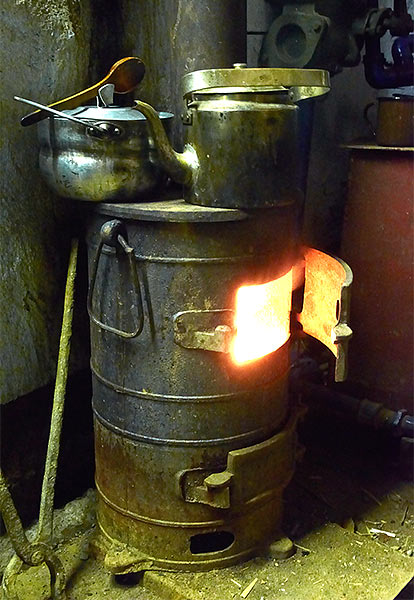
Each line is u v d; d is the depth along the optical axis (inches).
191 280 61.5
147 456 66.5
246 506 67.8
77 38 71.8
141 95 77.6
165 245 60.8
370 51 90.7
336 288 65.9
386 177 85.4
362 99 106.2
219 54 71.6
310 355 102.4
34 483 78.6
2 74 67.0
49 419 78.7
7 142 69.0
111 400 67.5
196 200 61.7
